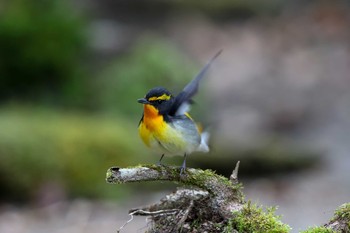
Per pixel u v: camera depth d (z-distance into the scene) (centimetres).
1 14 1695
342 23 2395
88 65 1812
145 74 1656
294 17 2497
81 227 1080
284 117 1739
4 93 1659
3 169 1265
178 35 2353
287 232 558
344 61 2092
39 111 1533
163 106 643
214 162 1393
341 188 1284
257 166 1416
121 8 2505
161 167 576
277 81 1992
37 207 1232
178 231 575
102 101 1656
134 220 1100
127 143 1368
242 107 1816
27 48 1662
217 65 2120
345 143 1552
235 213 569
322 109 1784
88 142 1337
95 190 1288
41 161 1288
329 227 559
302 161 1441
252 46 2277
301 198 1222
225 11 2562
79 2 2244
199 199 573
